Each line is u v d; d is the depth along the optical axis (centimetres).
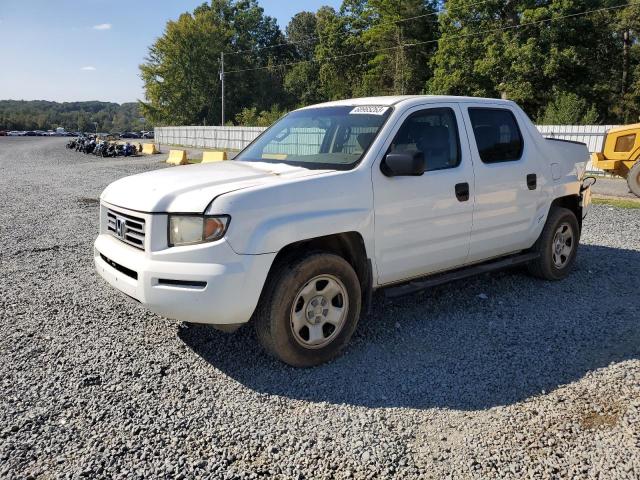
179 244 355
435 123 466
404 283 460
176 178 403
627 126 1433
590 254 719
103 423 314
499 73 4288
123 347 419
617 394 348
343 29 7244
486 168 492
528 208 538
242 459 284
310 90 8575
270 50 9788
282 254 385
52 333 443
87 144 3684
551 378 372
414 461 283
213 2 8962
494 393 353
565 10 3919
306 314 382
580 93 4022
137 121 15962
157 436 302
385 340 438
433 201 445
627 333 448
